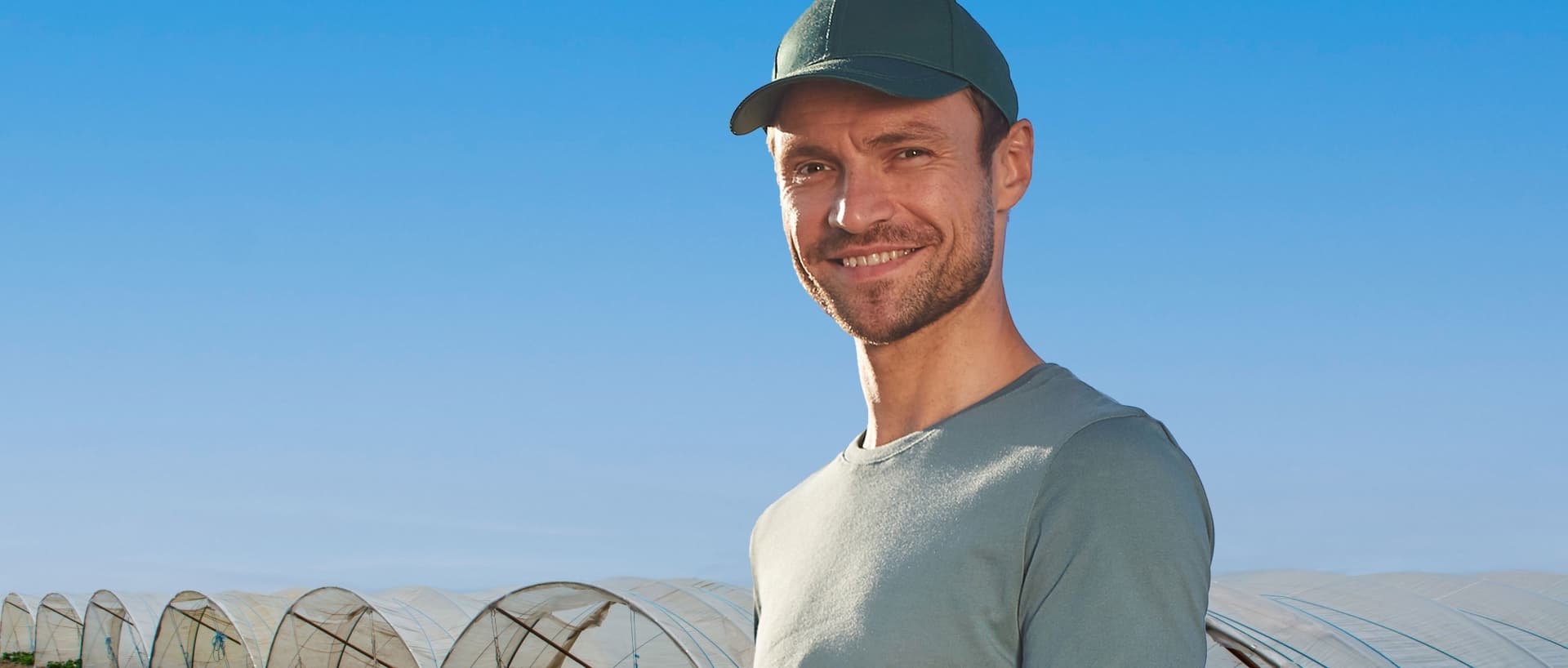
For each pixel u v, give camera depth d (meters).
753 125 1.67
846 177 1.55
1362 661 8.69
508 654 12.84
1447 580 11.94
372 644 16.03
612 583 12.47
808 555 1.61
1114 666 1.25
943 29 1.53
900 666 1.40
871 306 1.56
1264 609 9.48
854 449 1.69
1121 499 1.31
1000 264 1.65
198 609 19.22
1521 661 9.09
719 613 12.61
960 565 1.40
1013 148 1.66
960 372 1.60
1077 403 1.47
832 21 1.55
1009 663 1.38
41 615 25.16
